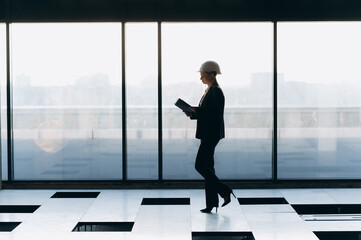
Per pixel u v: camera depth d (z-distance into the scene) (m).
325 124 6.72
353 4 6.59
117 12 6.64
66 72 6.71
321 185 6.67
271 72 6.69
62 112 6.76
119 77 6.71
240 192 6.44
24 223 5.11
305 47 6.64
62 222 5.14
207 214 5.42
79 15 6.65
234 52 6.67
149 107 6.74
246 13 6.62
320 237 4.73
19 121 6.75
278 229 4.88
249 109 6.72
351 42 6.64
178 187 6.67
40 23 6.66
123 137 6.73
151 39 6.66
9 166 6.74
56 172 6.81
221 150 6.75
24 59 6.70
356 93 6.70
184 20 6.62
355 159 6.75
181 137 6.74
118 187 6.69
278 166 6.76
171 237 4.64
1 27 6.64
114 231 4.88
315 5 6.59
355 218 5.29
